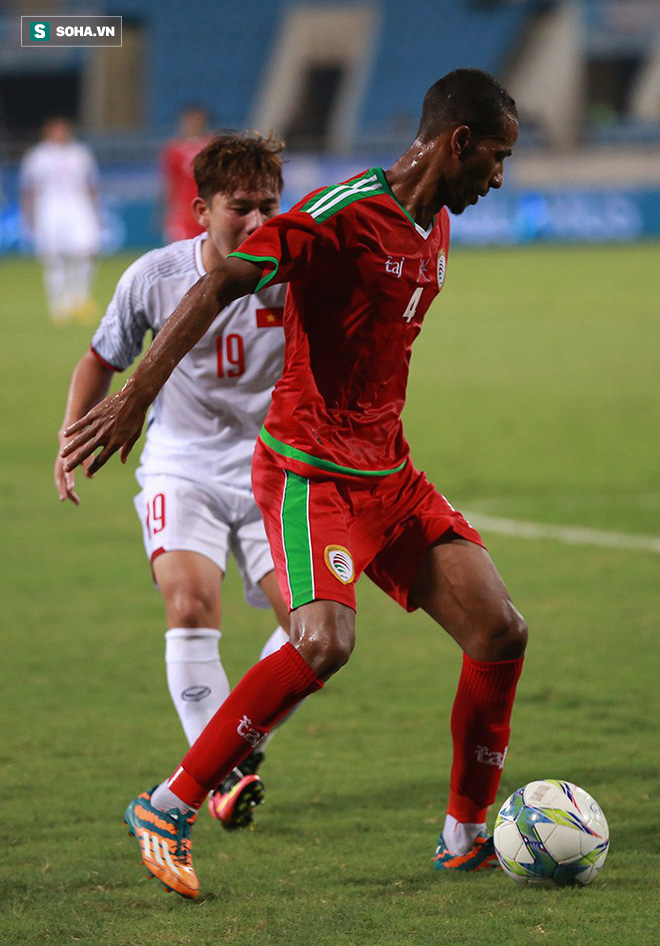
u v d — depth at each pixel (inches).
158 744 655.8
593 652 810.2
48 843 526.3
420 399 1859.0
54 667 791.1
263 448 475.2
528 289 3169.3
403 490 490.3
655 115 5339.6
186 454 582.6
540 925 435.5
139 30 5369.1
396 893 470.9
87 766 623.2
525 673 770.2
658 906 451.8
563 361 2191.2
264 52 5374.0
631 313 2748.5
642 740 650.8
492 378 2041.1
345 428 470.0
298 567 451.5
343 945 420.8
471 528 494.0
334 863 503.5
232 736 450.0
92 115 5231.3
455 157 453.4
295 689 443.2
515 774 600.4
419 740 661.9
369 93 5315.0
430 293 472.4
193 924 440.5
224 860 509.4
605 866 493.4
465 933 429.4
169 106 5319.9
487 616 472.4
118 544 1116.5
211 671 550.9
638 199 4320.9
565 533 1126.4
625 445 1512.1
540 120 5201.8
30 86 5334.6
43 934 432.8
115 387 1855.3
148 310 570.9
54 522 1195.3
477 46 5270.7
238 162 549.6
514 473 1369.3
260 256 429.1
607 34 5236.2
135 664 797.9
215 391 577.0
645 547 1076.5
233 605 952.3
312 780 604.7
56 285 2741.1
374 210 446.3
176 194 1931.6
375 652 830.5
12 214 4131.4
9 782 600.4
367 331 458.3
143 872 494.9
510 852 470.9
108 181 4084.6
